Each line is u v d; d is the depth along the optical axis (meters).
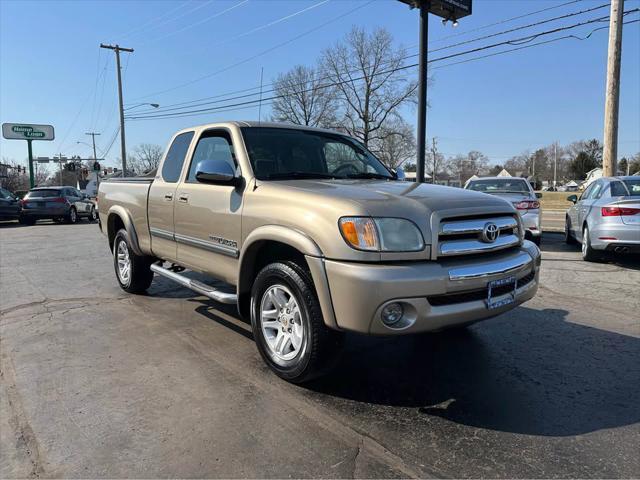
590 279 7.16
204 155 4.65
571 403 3.26
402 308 2.94
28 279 7.37
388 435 2.85
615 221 7.74
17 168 66.06
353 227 2.95
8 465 2.57
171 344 4.38
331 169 4.52
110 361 3.99
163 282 6.99
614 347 4.33
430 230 3.04
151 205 5.34
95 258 9.61
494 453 2.67
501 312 3.35
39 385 3.54
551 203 38.12
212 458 2.62
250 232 3.70
